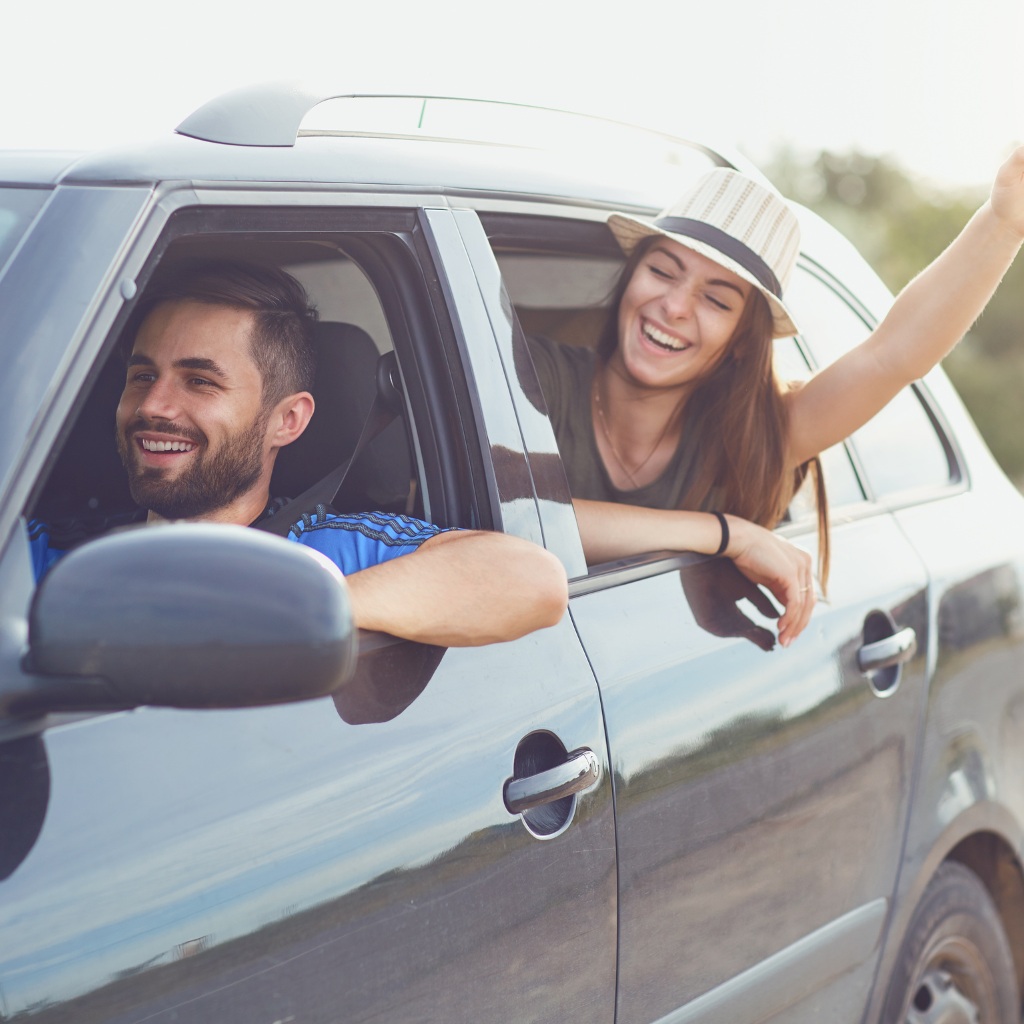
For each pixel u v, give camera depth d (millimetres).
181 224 1410
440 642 1506
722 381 2266
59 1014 1095
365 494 1853
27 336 1255
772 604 2049
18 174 1411
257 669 1102
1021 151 2113
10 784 1133
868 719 2166
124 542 1112
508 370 1733
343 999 1307
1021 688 2645
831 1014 2213
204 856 1217
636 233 2203
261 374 1688
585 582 1768
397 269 1668
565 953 1572
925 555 2455
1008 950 2771
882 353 2260
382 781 1381
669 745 1740
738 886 1880
